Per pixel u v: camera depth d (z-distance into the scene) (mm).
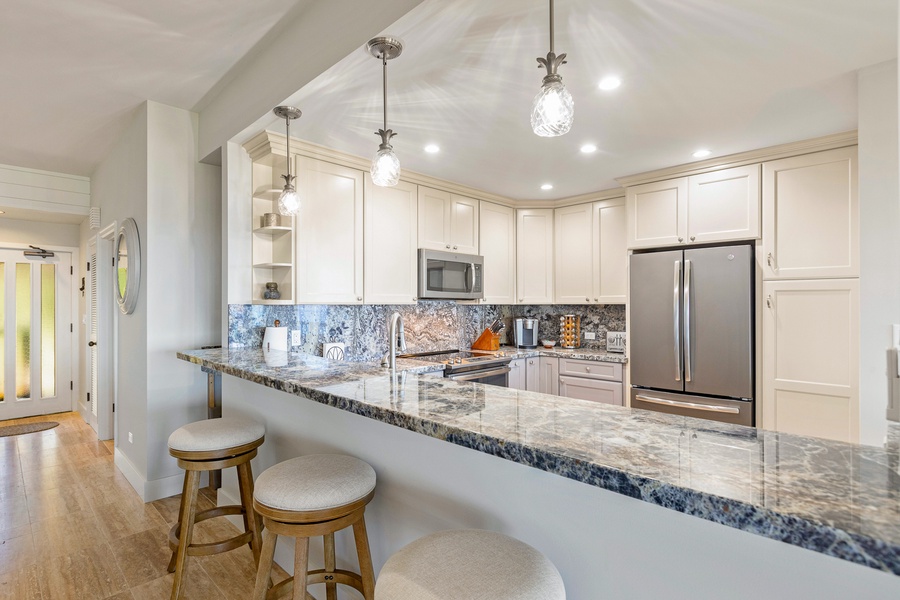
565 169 3484
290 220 2863
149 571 2146
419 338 4137
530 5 1537
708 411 3092
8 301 4988
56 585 2033
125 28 2115
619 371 3746
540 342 4941
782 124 2590
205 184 3148
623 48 1829
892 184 1892
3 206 4148
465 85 2131
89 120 3188
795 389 2832
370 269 3293
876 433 1866
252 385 2365
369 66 1923
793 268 2867
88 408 4863
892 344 1355
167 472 2975
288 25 2148
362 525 1388
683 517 889
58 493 3041
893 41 1767
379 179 1820
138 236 3043
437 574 907
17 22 2053
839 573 731
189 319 3057
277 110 2348
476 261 4129
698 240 3270
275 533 1315
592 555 1021
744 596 821
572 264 4379
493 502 1218
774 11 1592
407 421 1124
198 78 2639
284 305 3090
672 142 2885
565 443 902
